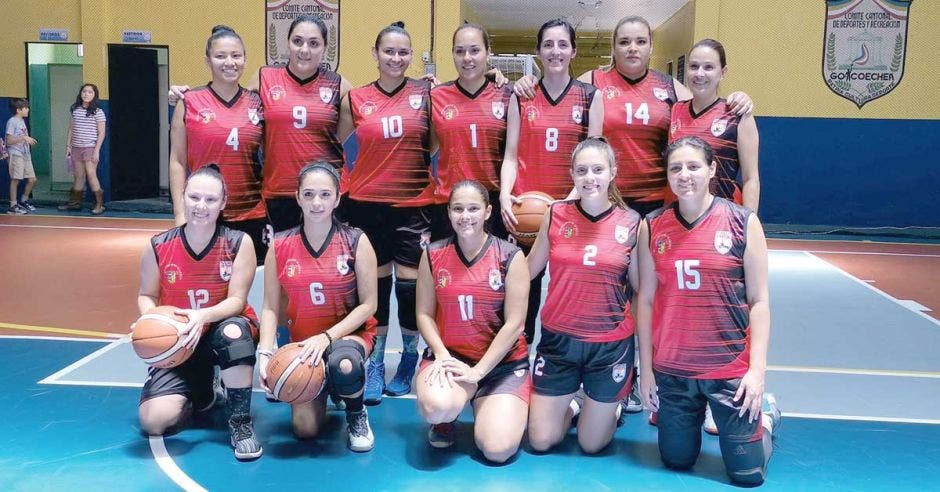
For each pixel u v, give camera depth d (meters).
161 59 15.81
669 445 3.69
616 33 4.57
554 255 3.84
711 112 4.36
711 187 4.37
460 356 4.04
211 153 4.58
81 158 13.59
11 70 14.31
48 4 14.13
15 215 13.10
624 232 3.81
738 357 3.51
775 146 13.34
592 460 3.84
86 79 14.13
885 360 5.63
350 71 13.80
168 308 3.87
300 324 4.07
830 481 3.60
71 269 8.48
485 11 18.56
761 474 3.53
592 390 3.83
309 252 3.96
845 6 12.94
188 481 3.46
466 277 3.92
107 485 3.39
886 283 8.75
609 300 3.75
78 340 5.71
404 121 4.66
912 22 12.83
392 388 4.77
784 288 8.30
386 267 4.79
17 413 4.23
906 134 13.08
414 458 3.80
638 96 4.56
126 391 4.61
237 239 4.06
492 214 4.70
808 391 4.89
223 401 4.60
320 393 3.86
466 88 4.61
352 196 4.79
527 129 4.50
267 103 4.64
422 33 13.62
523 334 4.05
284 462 3.72
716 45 4.28
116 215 13.41
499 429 3.72
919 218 13.22
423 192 4.79
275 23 13.79
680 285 3.52
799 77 13.20
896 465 3.78
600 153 3.72
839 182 13.30
